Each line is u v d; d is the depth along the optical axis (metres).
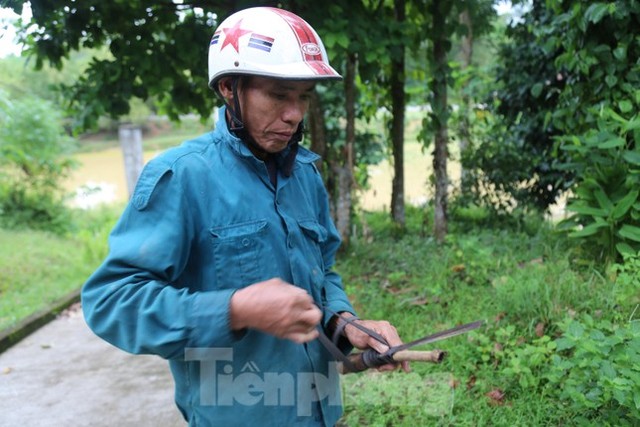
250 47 1.32
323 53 1.41
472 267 4.36
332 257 1.75
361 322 1.57
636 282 3.11
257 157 1.47
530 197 6.13
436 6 5.08
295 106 1.37
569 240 4.45
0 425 3.37
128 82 5.19
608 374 2.20
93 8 4.88
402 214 6.15
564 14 4.04
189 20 5.07
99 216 10.42
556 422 2.56
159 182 1.32
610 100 4.09
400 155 6.10
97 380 3.92
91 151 24.89
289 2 4.35
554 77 5.69
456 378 2.99
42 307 5.45
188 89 5.62
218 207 1.36
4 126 9.35
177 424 3.30
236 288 1.35
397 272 4.62
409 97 6.29
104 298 1.24
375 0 5.36
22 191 9.54
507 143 6.21
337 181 5.77
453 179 6.94
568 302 3.38
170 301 1.20
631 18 3.91
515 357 2.98
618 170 3.80
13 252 7.34
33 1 4.21
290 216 1.46
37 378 4.01
